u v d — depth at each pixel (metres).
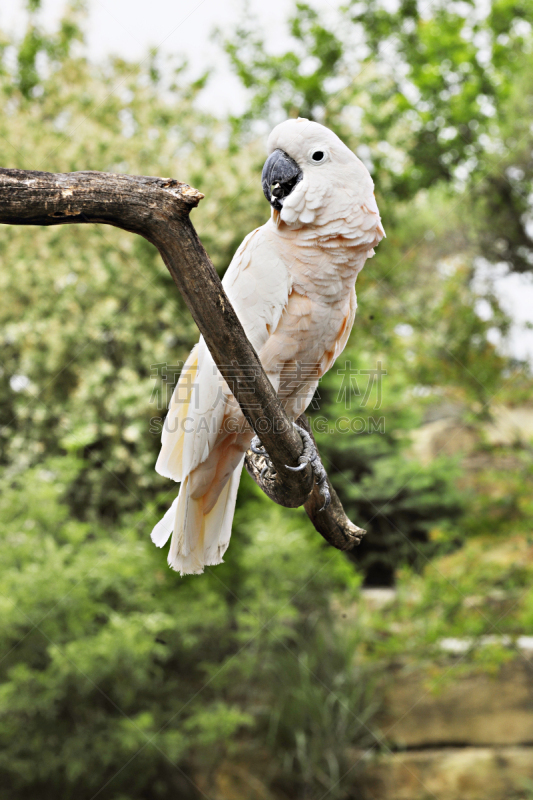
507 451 8.62
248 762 6.07
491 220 9.02
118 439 7.19
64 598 5.57
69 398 7.47
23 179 1.32
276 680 6.39
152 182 1.39
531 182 8.80
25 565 5.77
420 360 8.45
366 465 8.34
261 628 6.20
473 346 8.53
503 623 6.80
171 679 6.17
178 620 6.07
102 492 7.19
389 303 8.71
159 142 7.97
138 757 5.47
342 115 9.24
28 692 5.32
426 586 7.04
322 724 6.10
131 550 6.11
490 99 10.49
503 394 8.49
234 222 7.88
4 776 5.23
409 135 10.09
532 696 6.35
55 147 7.80
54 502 6.28
